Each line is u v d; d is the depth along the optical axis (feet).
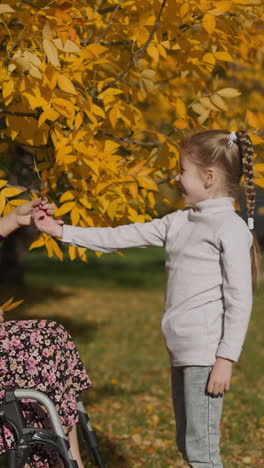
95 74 11.97
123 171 11.53
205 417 9.64
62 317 38.45
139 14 11.78
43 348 9.60
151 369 26.99
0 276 47.26
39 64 9.67
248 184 10.03
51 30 9.62
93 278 56.08
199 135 10.14
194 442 9.74
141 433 18.35
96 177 10.80
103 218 11.25
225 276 9.48
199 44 11.93
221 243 9.56
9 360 9.39
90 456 16.15
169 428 18.90
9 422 8.83
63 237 10.57
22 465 8.71
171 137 13.57
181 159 10.21
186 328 9.60
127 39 12.03
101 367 27.09
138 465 15.76
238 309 9.32
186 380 9.68
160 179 12.70
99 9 12.82
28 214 10.67
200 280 9.64
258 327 36.86
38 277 54.65
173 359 9.81
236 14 12.06
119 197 11.18
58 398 9.57
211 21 10.65
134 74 12.03
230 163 9.95
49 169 12.52
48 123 11.63
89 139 11.08
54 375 9.59
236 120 12.61
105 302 44.42
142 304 44.14
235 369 26.99
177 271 9.86
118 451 16.69
